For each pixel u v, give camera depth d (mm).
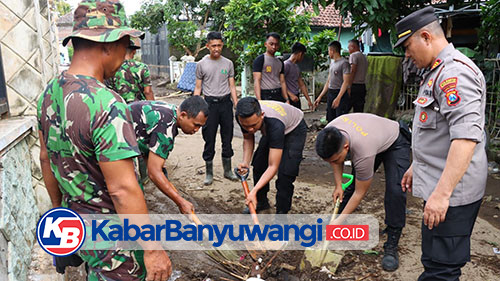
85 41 1655
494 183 4875
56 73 4066
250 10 8617
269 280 2898
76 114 1596
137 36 1678
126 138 1587
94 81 1643
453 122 2000
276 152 3316
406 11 5762
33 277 2754
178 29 16844
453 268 2266
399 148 3186
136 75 4285
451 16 8156
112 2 1681
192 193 4691
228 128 4973
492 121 6352
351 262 3172
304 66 9422
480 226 3770
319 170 5629
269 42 6078
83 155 1667
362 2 4910
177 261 3203
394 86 7680
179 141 7184
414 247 3402
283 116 3455
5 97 3297
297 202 4402
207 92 4801
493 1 6188
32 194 3258
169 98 13883
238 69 10586
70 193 1779
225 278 2980
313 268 2998
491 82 6574
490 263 3121
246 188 3412
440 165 2180
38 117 1780
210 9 17000
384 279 2961
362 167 2951
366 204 4312
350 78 6355
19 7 3348
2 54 3324
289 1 6270
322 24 13688
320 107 10703
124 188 1604
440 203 2029
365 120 3113
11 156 2848
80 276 2998
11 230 2588
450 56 2078
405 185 2703
